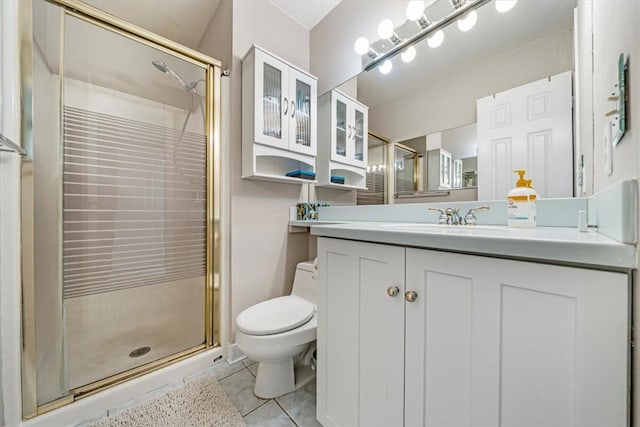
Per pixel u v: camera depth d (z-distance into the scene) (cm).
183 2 170
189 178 154
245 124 158
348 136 178
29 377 100
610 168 57
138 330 138
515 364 51
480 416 55
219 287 156
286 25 189
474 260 56
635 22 40
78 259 120
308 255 198
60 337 112
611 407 41
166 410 112
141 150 141
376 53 160
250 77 154
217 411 112
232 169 158
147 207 142
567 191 97
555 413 46
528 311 49
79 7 115
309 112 177
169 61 146
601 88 67
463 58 126
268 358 113
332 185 189
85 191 123
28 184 102
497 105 115
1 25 93
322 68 195
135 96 141
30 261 102
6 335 95
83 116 123
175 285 150
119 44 132
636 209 39
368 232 76
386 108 157
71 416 105
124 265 134
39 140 107
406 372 68
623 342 40
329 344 91
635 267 39
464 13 125
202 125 157
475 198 121
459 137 127
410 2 132
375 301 76
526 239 48
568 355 45
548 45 102
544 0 104
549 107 102
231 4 160
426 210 135
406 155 147
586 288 43
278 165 179
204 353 147
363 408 80
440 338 62
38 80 106
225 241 159
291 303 142
